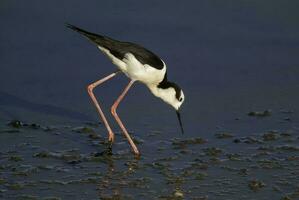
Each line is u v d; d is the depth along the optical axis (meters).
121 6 15.07
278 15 14.88
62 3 15.07
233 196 9.02
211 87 12.62
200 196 9.03
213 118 11.59
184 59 13.42
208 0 15.38
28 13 14.63
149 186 9.34
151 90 11.62
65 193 9.05
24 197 8.88
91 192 9.12
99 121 11.55
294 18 14.75
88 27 14.15
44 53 13.45
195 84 12.71
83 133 11.08
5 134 10.83
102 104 12.11
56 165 9.92
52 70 12.97
